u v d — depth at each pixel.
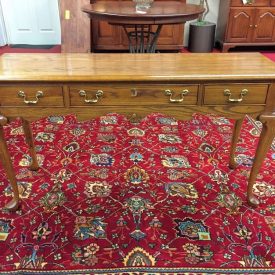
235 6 4.16
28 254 1.36
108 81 1.29
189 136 2.37
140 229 1.49
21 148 2.18
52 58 1.55
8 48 4.69
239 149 2.18
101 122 2.60
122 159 2.06
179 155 2.11
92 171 1.93
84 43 4.18
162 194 1.74
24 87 1.30
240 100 1.35
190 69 1.37
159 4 3.31
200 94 1.33
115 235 1.46
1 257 1.34
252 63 1.47
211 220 1.55
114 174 1.91
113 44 4.30
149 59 1.54
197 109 1.37
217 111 1.38
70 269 1.29
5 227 1.50
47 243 1.41
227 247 1.39
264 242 1.42
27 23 4.80
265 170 1.93
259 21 4.26
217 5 4.62
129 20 2.59
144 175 1.90
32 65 1.43
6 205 1.60
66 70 1.36
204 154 2.12
